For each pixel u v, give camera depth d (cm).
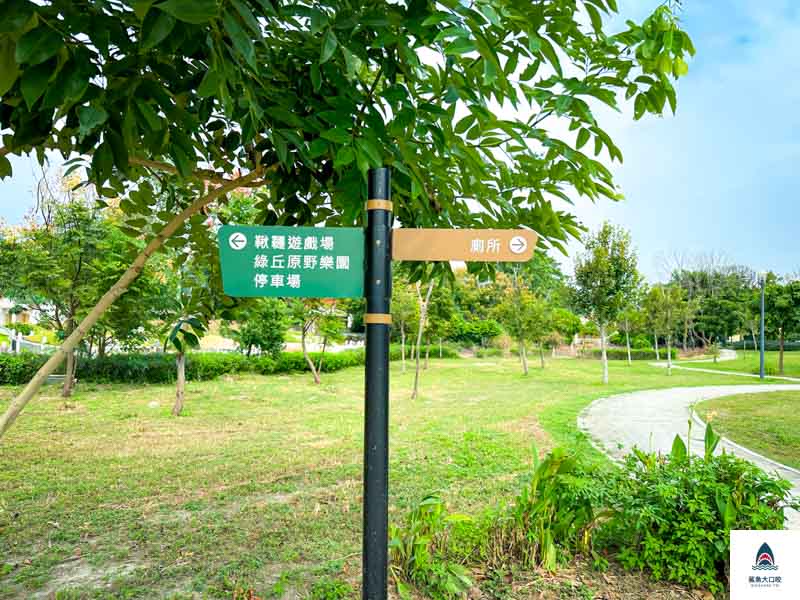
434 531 336
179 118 155
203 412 1053
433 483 534
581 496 343
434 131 176
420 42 176
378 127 172
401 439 764
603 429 901
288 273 187
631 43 195
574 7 183
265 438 796
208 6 101
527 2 164
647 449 739
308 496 506
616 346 4191
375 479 181
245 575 339
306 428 883
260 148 229
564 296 1931
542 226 268
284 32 207
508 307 2311
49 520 441
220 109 213
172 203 318
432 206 268
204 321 315
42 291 1202
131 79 138
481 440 750
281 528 418
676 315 2539
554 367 2781
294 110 214
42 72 114
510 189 257
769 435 863
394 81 186
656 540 316
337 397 1347
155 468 611
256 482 554
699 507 305
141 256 225
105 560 364
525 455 657
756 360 3241
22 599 314
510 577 316
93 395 1294
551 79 192
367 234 188
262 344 2008
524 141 205
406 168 208
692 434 864
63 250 1185
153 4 102
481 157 230
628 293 1878
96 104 130
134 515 452
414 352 3362
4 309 2148
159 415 1009
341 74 185
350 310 2308
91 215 1205
